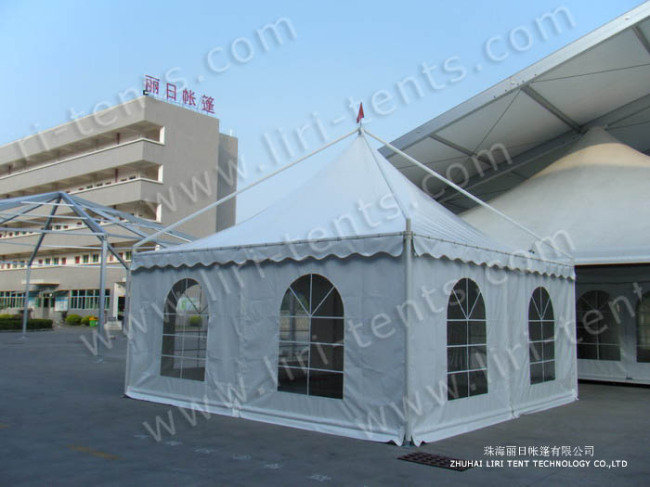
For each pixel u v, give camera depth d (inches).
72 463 209.2
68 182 1745.8
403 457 220.2
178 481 189.0
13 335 1095.6
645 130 583.5
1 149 1927.9
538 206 532.4
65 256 1756.9
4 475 193.5
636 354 481.1
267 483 187.6
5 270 1943.9
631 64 468.8
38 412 308.7
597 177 526.0
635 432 280.2
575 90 509.0
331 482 189.6
